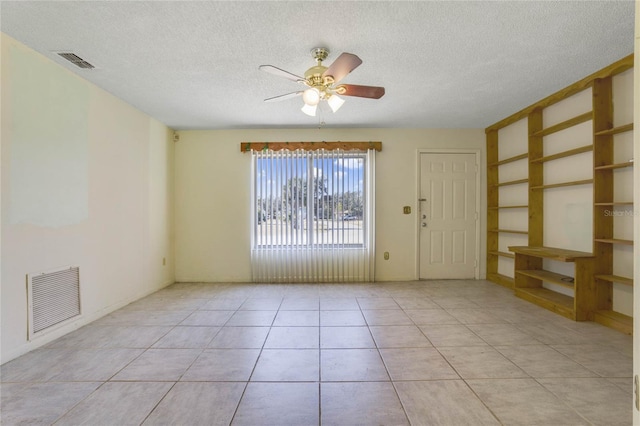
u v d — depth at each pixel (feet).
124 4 6.67
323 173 16.46
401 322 10.49
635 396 1.99
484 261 16.71
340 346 8.66
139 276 13.44
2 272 7.75
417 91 11.59
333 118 14.83
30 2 6.55
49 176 9.05
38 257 8.69
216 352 8.32
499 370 7.30
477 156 16.62
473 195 16.66
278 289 14.98
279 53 8.76
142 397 6.30
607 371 7.23
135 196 13.19
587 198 11.23
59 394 6.40
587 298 10.35
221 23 7.38
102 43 8.21
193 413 5.82
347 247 16.47
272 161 16.46
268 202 16.47
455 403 6.08
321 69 8.30
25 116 8.31
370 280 16.43
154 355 8.14
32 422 5.54
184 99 12.24
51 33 7.73
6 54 7.81
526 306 12.13
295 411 5.87
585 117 10.78
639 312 1.97
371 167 16.37
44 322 8.84
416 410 5.88
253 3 6.69
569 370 7.29
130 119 12.85
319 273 16.46
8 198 7.88
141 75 10.11
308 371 7.32
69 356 8.07
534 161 13.15
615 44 8.42
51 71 9.09
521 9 6.93
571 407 5.93
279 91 11.46
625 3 6.73
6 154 7.83
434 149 16.60
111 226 11.69
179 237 16.55
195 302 12.89
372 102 12.74
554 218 12.70
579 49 8.67
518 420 5.57
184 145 16.55
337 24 7.46
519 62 9.41
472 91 11.63
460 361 7.75
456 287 15.14
